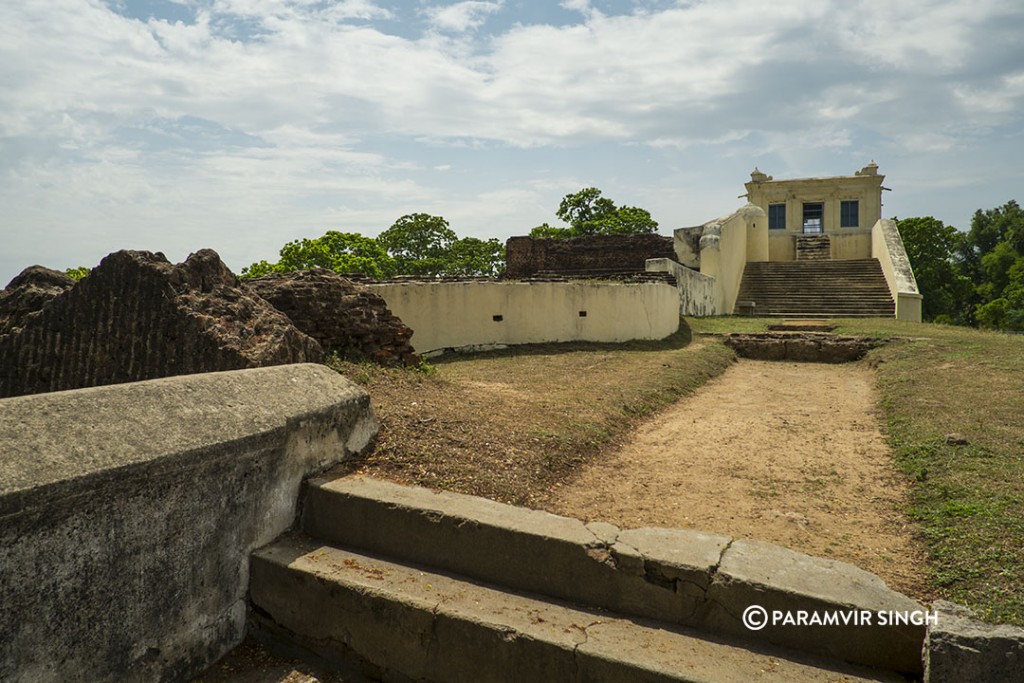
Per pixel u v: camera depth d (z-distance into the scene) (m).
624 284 13.41
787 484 4.46
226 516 3.44
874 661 2.67
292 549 3.67
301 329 6.74
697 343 13.70
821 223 29.95
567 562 3.23
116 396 3.27
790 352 12.91
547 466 4.55
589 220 37.19
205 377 3.80
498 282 11.55
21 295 6.63
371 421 4.56
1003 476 4.11
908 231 36.91
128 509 2.95
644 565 3.09
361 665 3.29
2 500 2.46
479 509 3.60
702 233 21.41
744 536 3.53
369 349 7.21
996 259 43.81
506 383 7.60
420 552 3.56
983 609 2.64
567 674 2.79
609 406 6.53
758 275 24.34
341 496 3.77
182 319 5.21
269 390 3.98
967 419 5.59
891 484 4.41
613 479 4.57
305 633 3.44
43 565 2.64
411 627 3.13
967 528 3.41
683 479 4.58
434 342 10.45
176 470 3.13
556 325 12.35
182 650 3.23
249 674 3.32
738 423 6.52
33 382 5.89
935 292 36.16
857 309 20.48
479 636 2.97
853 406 7.41
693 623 2.99
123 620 2.96
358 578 3.35
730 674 2.60
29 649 2.61
